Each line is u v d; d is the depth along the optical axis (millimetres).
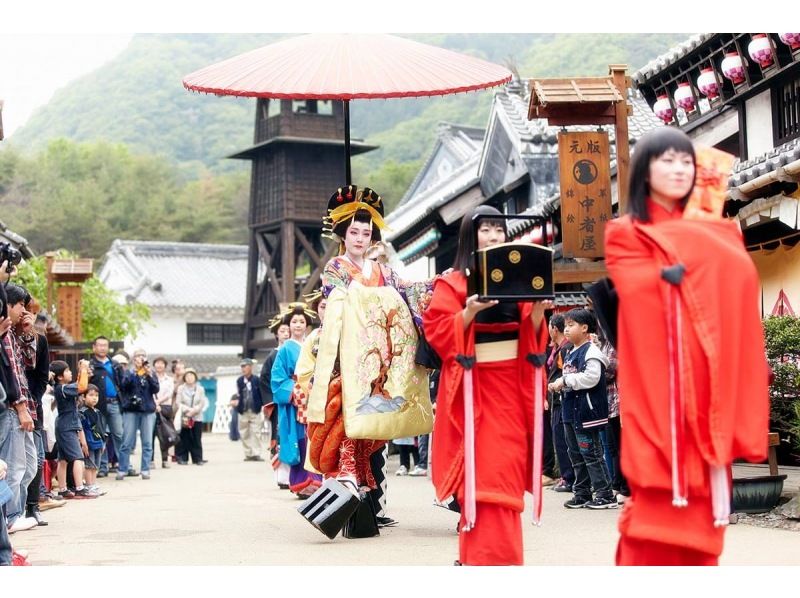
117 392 16484
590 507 9844
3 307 7039
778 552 6902
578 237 11680
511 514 5348
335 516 7922
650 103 16609
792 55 12625
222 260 57188
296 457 11898
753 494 8664
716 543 4125
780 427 10250
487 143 25047
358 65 8523
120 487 14852
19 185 72500
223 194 77625
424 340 5918
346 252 8328
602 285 4531
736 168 12016
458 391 5352
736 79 13914
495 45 84812
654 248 4148
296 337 12094
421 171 40875
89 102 104688
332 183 40000
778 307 12969
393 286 8117
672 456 4000
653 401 4059
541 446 5359
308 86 8328
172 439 20125
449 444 5449
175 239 72125
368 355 7852
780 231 12945
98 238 68625
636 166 4324
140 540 8523
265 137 40250
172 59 108438
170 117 99062
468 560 5375
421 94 8352
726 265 4137
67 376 12781
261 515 10438
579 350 9836
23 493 9195
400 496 11867
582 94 11250
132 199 72875
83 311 32000
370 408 7797
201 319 54000
